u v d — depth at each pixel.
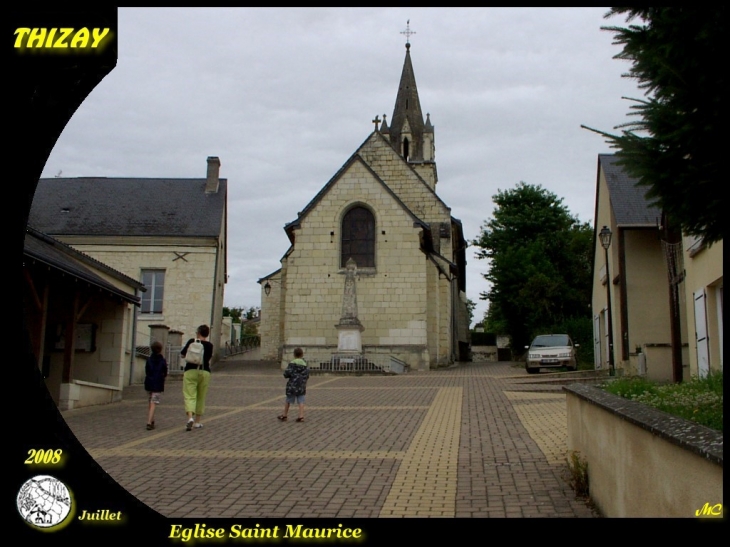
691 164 4.01
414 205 37.84
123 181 37.50
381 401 15.80
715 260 11.69
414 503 6.43
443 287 33.81
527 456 8.70
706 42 3.79
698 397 5.61
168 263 33.62
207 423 12.30
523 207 51.47
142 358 23.59
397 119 47.84
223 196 36.62
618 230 20.48
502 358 45.62
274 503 6.46
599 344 25.61
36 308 13.66
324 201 30.47
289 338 29.62
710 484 3.32
